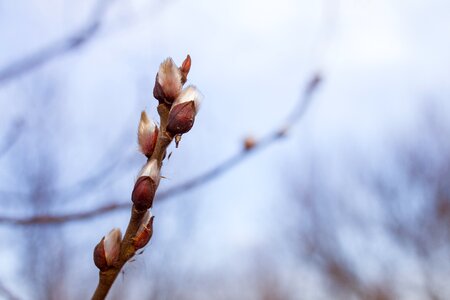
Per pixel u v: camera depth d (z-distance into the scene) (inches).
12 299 118.0
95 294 54.0
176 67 54.9
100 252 53.5
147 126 54.6
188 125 53.8
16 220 127.8
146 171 53.4
